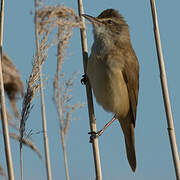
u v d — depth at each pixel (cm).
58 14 554
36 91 607
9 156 564
